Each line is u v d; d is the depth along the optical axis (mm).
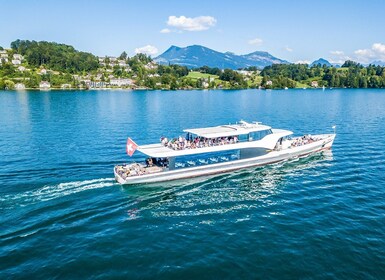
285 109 138125
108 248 30125
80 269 26922
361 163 56938
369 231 33406
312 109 137375
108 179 47375
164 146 52906
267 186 46906
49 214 36250
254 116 116750
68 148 65875
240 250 30047
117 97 197500
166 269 27156
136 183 46406
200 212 38344
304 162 58125
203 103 164875
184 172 49875
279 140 59844
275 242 31391
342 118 110125
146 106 147250
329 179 49156
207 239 32031
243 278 26172
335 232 33219
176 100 181500
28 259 28078
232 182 48781
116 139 75438
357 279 26141
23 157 58500
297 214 37531
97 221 35375
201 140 53375
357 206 39375
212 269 27219
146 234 32875
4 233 32094
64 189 43156
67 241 31094
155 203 40812
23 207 37594
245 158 54844
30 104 146375
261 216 37125
